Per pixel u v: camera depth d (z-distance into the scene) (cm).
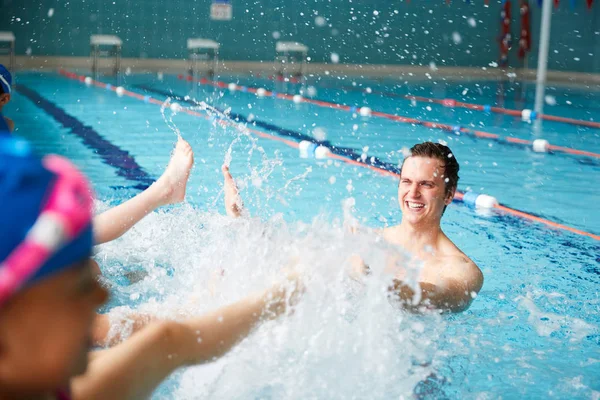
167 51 1378
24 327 44
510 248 292
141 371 77
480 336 187
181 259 230
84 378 72
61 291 45
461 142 593
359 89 1079
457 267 204
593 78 1357
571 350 182
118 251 238
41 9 1290
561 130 680
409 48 1426
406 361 160
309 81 1202
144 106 783
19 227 42
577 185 429
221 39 1394
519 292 231
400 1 1413
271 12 1398
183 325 85
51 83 1014
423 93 1030
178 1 1365
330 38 1409
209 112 739
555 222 341
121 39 1350
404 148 546
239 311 93
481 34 1432
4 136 50
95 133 578
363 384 144
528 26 1412
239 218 209
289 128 648
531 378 163
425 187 207
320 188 385
